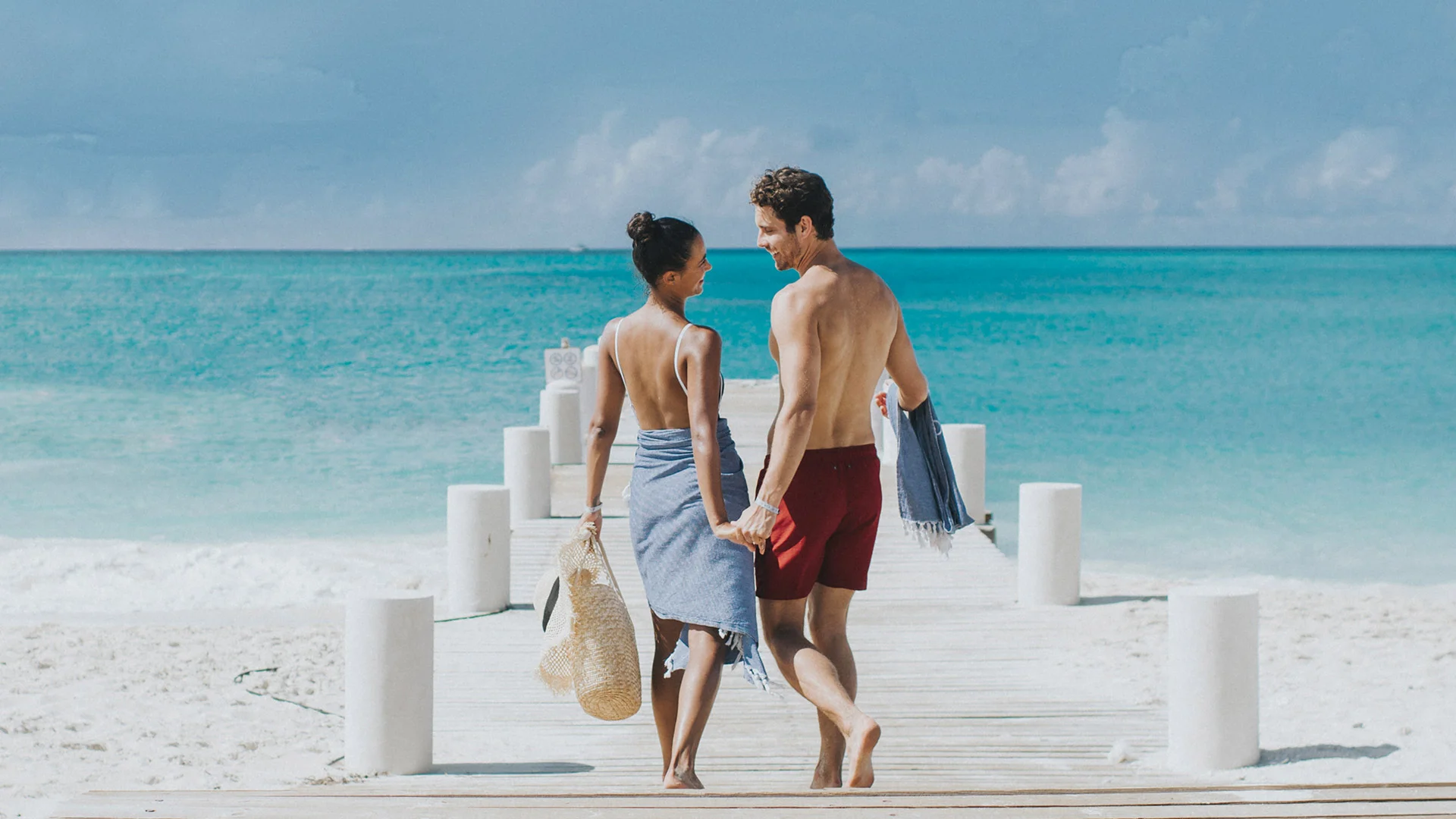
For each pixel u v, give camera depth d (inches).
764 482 147.5
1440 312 2219.5
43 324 1985.7
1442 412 991.6
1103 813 119.8
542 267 5064.0
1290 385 1198.3
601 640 158.4
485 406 968.3
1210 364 1408.7
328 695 261.3
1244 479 697.0
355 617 199.9
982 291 3041.3
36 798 187.9
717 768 194.7
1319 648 269.6
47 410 963.3
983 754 200.7
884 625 289.7
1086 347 1617.9
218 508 589.0
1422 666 249.9
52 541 495.2
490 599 309.9
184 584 418.6
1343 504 619.2
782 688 245.0
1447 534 546.0
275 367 1299.2
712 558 149.8
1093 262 5413.4
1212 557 502.3
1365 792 127.2
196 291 2997.0
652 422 154.5
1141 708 227.1
